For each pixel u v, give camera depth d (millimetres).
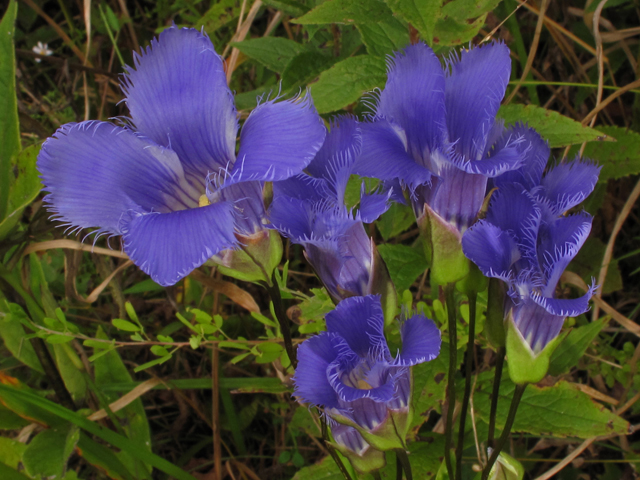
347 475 188
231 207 146
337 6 225
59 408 215
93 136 153
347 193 231
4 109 243
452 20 233
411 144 170
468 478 259
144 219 147
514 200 164
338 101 229
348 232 169
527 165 172
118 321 238
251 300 258
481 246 161
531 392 233
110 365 271
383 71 230
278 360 249
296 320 240
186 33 158
